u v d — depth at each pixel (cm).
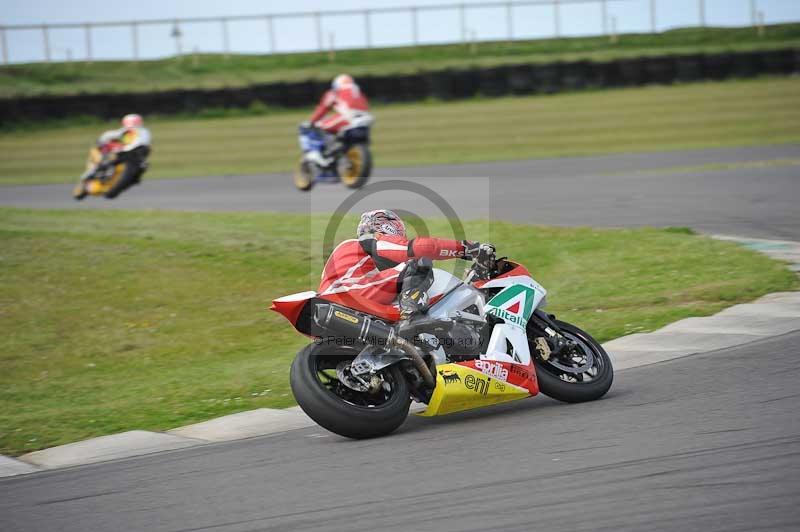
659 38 19262
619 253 3953
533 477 1612
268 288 3872
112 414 2495
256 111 14412
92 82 15900
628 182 6519
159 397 2658
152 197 7169
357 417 1908
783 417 1820
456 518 1460
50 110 13562
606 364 2134
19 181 9188
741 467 1561
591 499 1484
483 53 18812
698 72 15038
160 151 11412
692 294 3191
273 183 7925
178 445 2100
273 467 1834
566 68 15012
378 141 11438
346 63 18250
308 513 1545
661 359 2450
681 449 1683
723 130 10400
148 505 1670
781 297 3033
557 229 4516
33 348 3309
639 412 1958
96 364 3177
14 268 4150
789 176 6219
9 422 2491
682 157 8306
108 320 3566
